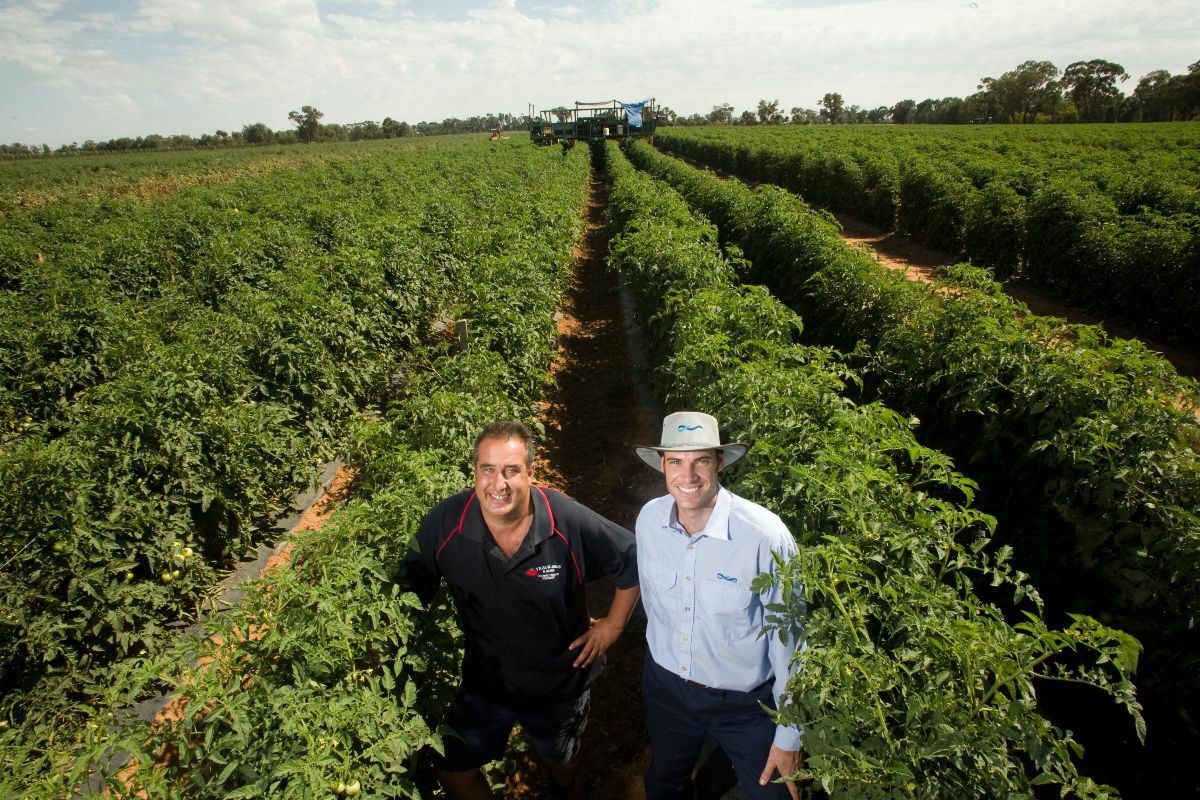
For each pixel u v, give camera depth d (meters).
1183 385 5.13
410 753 3.14
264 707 2.95
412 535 3.77
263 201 22.81
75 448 5.64
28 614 4.94
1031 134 52.66
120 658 5.30
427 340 13.05
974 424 6.23
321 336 9.02
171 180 44.94
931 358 6.89
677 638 3.41
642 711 5.09
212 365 7.45
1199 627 4.13
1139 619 4.47
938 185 21.12
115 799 2.69
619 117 49.94
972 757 2.49
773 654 3.17
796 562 2.97
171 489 6.02
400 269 12.63
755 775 3.49
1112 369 5.51
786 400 4.83
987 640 2.68
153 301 12.81
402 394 10.57
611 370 12.10
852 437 4.32
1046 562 5.17
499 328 8.63
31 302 11.36
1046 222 15.96
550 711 3.84
